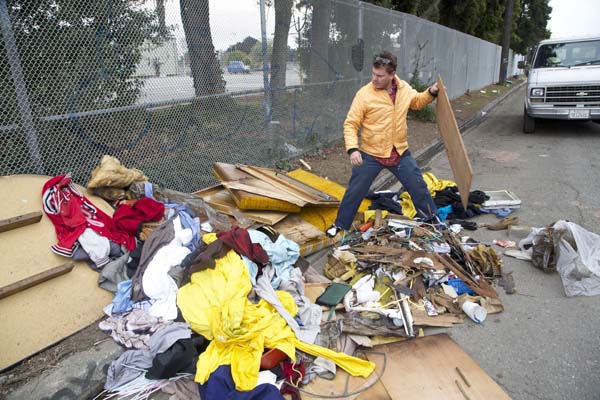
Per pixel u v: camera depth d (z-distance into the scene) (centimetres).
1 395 231
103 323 284
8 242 283
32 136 336
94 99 379
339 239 420
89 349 266
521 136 993
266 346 247
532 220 479
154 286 293
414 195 411
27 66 331
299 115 689
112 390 240
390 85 377
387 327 289
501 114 1413
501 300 328
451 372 252
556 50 981
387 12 956
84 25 363
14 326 260
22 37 326
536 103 947
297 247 348
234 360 235
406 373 252
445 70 1549
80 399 233
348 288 324
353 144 379
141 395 235
